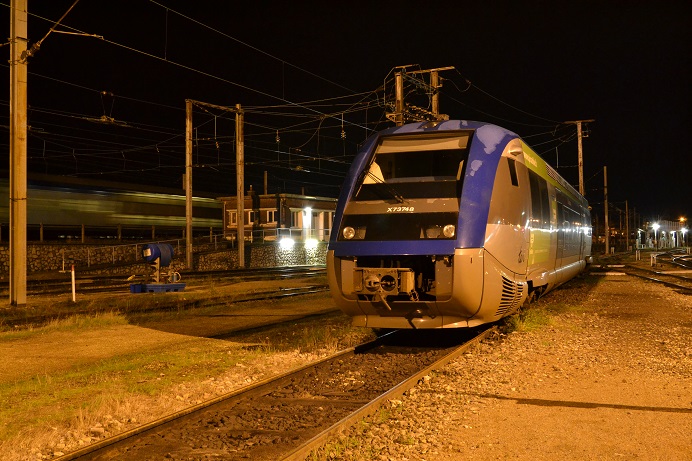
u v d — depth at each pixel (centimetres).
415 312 1022
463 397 713
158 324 1446
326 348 1076
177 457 539
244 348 1109
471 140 1108
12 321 1477
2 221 3225
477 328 1255
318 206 5238
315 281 2852
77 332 1316
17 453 542
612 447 544
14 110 1727
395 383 811
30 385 820
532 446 549
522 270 1178
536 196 1320
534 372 845
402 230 1012
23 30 1745
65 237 3616
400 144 1143
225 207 4956
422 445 551
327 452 529
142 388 791
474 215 1002
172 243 3678
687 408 664
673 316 1460
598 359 931
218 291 2281
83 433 605
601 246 10575
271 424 634
